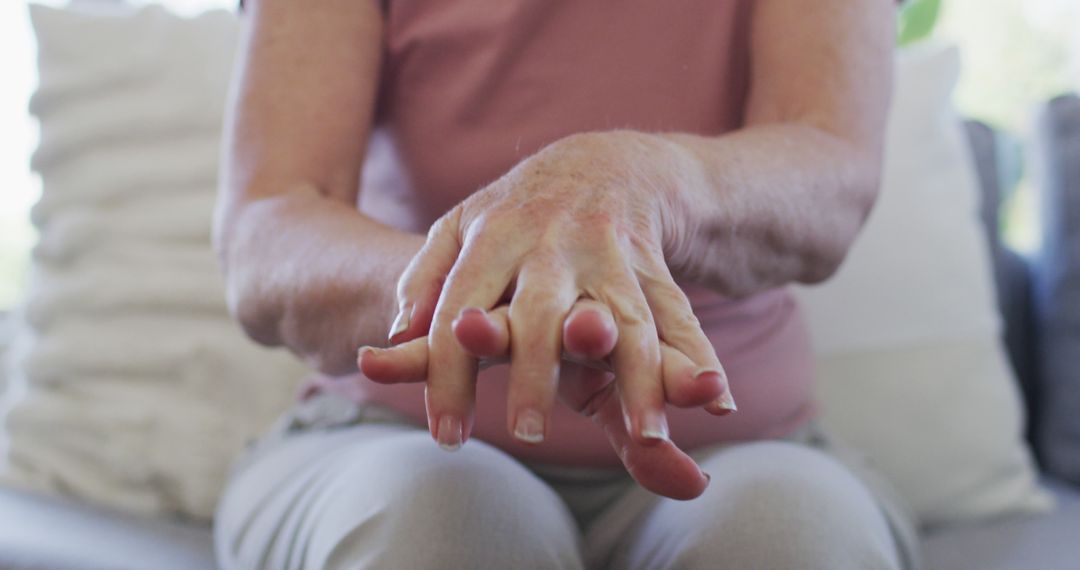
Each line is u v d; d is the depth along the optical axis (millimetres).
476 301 836
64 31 1947
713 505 1031
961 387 1950
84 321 1870
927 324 1971
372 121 1337
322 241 1079
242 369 1855
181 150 1934
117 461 1791
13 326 2203
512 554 969
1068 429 2152
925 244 1981
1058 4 3387
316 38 1273
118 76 1934
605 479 1204
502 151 1240
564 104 1239
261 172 1218
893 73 1265
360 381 1268
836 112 1182
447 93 1269
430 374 828
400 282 889
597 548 1141
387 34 1346
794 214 1062
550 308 818
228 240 1184
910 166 2008
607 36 1241
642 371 810
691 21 1242
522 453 1193
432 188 1266
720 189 997
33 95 1939
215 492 1800
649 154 959
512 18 1236
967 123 2357
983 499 1923
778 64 1217
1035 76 3389
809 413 1324
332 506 1021
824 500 1031
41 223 1932
